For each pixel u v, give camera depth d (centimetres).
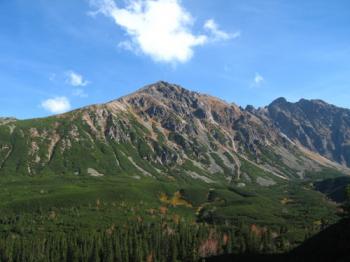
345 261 19388
